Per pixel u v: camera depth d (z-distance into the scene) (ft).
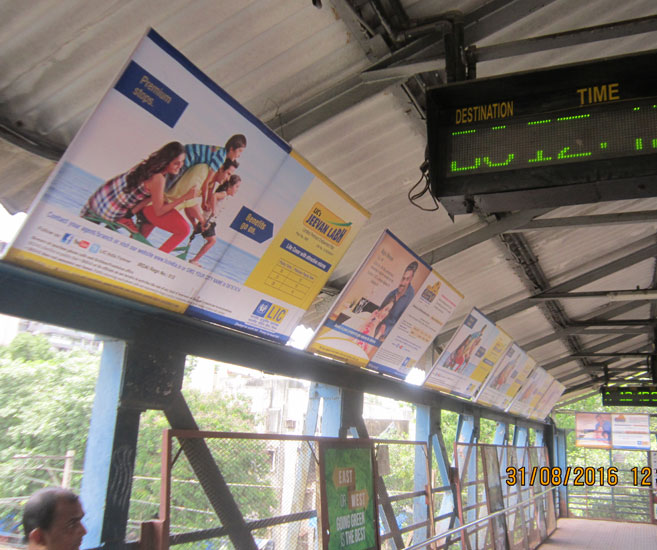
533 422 48.78
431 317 18.81
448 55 10.29
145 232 8.99
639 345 47.88
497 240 20.07
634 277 31.27
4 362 23.11
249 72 10.48
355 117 12.32
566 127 8.51
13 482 20.49
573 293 26.25
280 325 13.05
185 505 12.44
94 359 24.63
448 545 21.17
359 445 15.15
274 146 9.99
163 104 8.03
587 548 39.32
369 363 17.26
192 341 11.27
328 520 13.10
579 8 11.81
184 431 10.18
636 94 8.35
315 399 17.24
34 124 9.75
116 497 9.15
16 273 8.03
